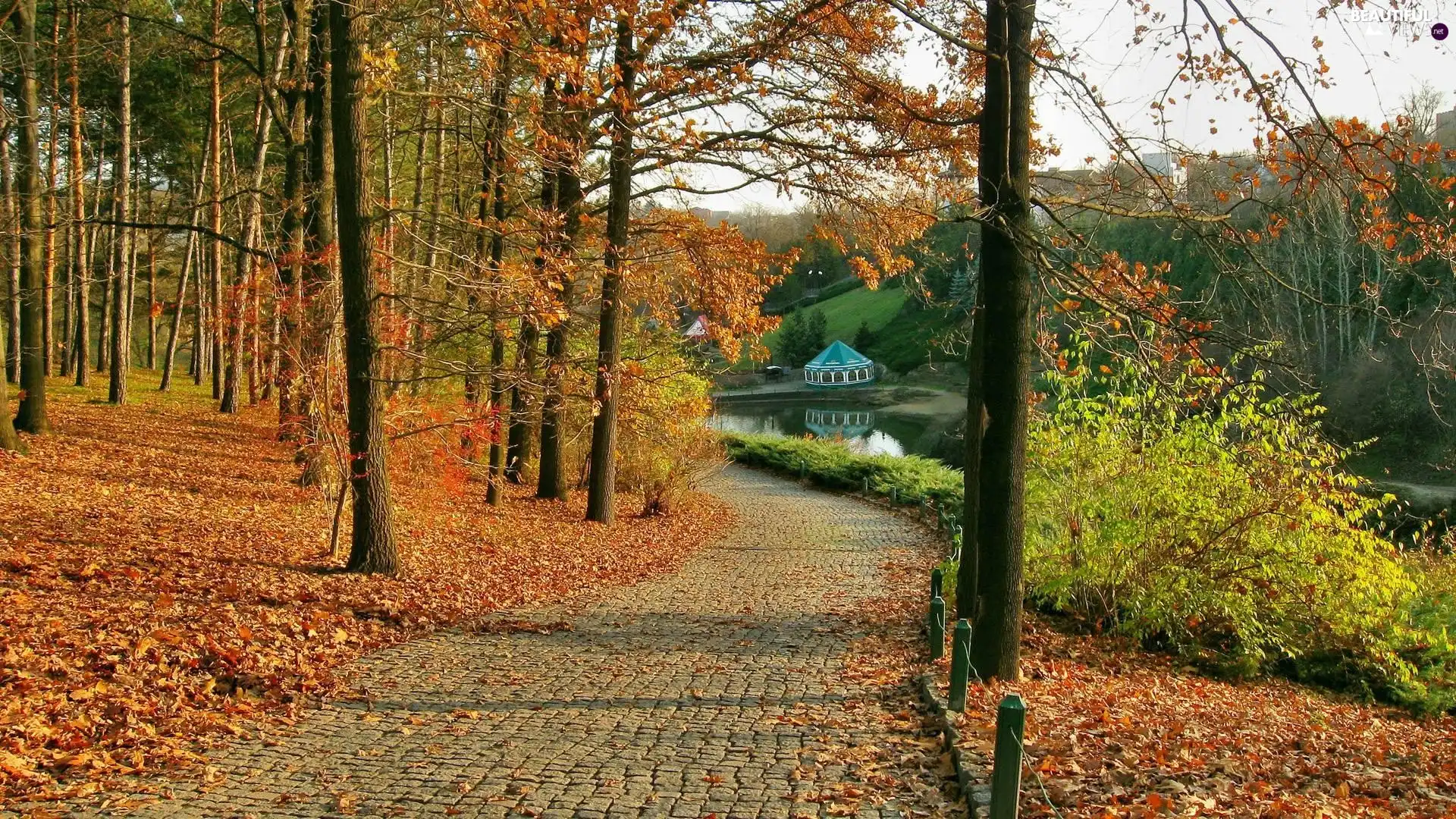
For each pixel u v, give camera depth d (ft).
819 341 263.90
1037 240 25.32
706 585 46.65
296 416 40.78
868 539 68.64
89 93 77.15
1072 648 33.99
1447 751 23.76
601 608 38.83
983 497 27.17
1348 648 34.78
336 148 36.01
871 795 17.95
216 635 26.61
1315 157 23.15
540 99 40.81
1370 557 33.94
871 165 45.96
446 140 64.95
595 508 63.87
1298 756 21.20
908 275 45.39
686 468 76.54
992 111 26.27
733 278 59.41
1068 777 17.74
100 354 131.13
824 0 31.27
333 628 30.14
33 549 33.71
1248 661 33.35
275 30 62.54
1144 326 26.37
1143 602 34.86
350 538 43.83
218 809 16.89
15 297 65.36
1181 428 35.78
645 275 59.93
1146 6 24.66
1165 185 26.84
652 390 72.84
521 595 40.09
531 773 19.12
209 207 77.41
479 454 62.59
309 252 44.83
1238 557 34.42
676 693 25.77
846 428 186.70
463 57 42.86
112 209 87.51
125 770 18.48
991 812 14.34
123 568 32.45
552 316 37.93
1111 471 35.91
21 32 53.52
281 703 23.59
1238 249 25.41
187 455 63.46
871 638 34.17
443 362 41.96
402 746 20.75
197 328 99.09
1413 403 62.80
